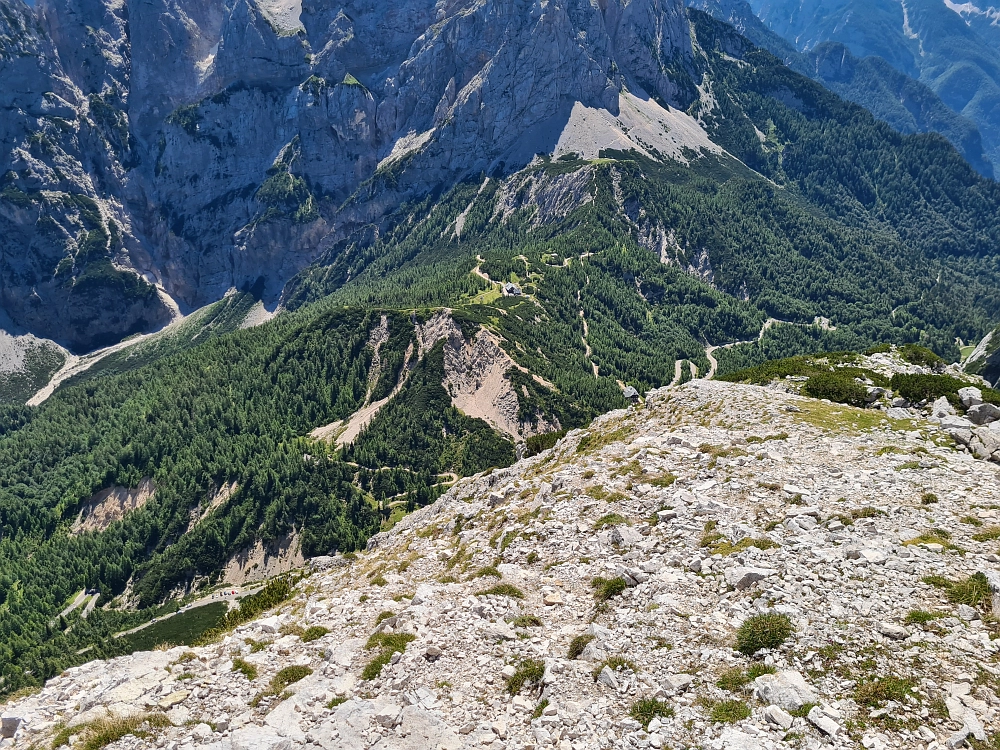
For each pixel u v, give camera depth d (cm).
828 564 2161
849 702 1535
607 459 4094
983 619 1748
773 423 4219
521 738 1634
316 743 1689
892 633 1747
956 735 1374
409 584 3091
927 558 2103
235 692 2056
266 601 3891
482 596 2458
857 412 4312
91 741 1809
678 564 2431
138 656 2430
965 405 4419
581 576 2566
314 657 2259
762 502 2850
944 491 2686
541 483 4097
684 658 1842
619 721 1630
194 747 1755
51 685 2273
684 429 4450
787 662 1727
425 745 1634
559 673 1864
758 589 2081
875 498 2709
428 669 1988
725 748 1439
